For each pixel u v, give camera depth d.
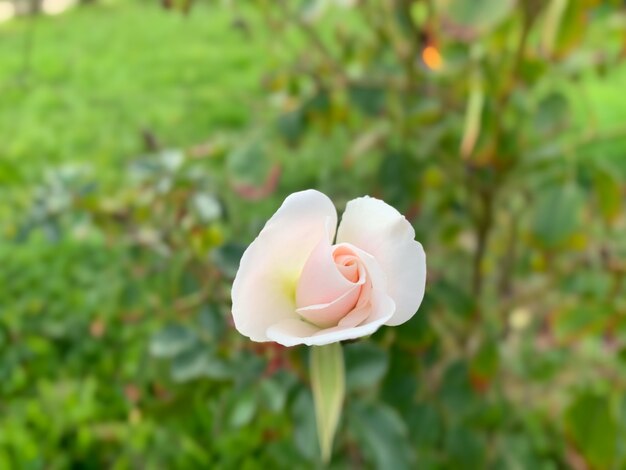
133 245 0.74
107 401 0.90
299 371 0.50
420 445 0.62
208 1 0.81
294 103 0.80
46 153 1.73
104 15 3.09
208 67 2.31
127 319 0.79
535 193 0.71
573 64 0.70
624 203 0.71
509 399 0.77
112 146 1.74
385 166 0.72
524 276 0.84
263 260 0.25
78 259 1.24
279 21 0.79
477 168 0.70
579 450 0.55
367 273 0.25
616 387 0.61
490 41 0.63
